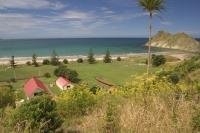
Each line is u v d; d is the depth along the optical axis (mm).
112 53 182500
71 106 10688
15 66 101812
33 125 6535
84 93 11539
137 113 6141
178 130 5500
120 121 6184
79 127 7262
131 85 13016
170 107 6688
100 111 7227
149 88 11016
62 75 74438
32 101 7336
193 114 6059
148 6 29359
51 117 7117
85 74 83750
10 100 19078
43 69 95625
